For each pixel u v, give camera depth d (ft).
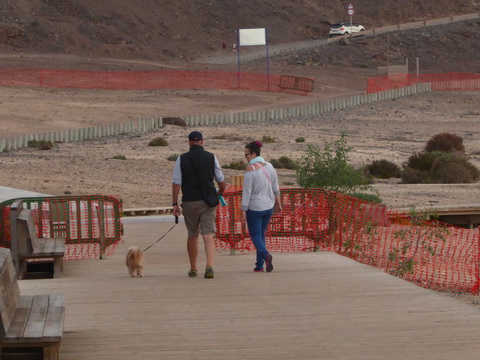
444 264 100.63
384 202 185.98
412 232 114.01
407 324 51.52
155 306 58.13
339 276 70.59
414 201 189.47
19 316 42.80
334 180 154.71
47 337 39.65
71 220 106.22
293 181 234.58
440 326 50.88
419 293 61.87
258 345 46.78
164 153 303.07
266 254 73.20
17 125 393.09
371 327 50.85
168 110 469.98
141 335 49.39
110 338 48.70
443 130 421.59
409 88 557.74
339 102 495.41
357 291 62.95
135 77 593.83
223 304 58.65
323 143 351.05
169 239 107.55
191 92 540.11
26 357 42.60
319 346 46.42
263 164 74.28
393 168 270.67
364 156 310.24
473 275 92.99
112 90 539.29
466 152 342.44
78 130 352.69
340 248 95.45
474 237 126.52
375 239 111.65
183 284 67.41
